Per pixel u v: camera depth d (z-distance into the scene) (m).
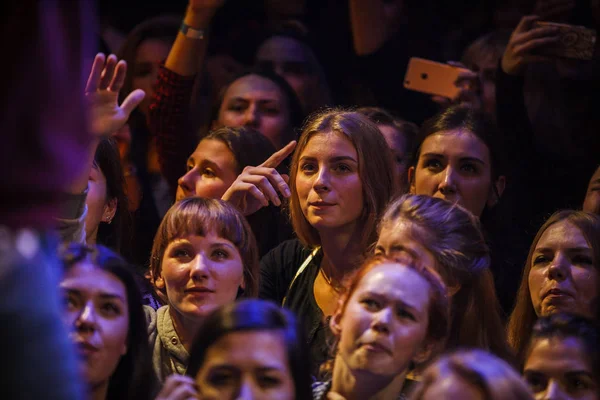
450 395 3.17
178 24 9.32
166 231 5.09
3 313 1.95
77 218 4.09
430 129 6.66
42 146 2.09
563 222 5.48
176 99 7.90
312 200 5.57
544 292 5.37
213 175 6.87
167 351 5.05
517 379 3.24
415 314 3.80
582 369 4.20
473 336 4.80
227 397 3.38
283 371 3.43
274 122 8.09
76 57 2.18
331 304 5.62
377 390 3.79
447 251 4.68
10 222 2.06
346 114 5.76
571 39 7.30
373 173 5.60
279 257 6.11
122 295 3.93
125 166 7.90
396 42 9.21
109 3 10.87
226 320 3.50
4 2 2.07
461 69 7.68
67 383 2.00
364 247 5.54
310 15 10.05
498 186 6.71
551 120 7.80
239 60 10.01
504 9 9.20
